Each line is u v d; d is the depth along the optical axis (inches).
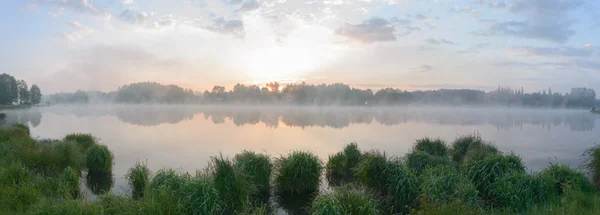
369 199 322.0
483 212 280.8
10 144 566.6
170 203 297.1
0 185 350.9
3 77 4121.6
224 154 791.7
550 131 1472.7
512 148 909.8
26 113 3122.5
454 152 620.7
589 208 285.6
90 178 531.2
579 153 821.2
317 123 1972.2
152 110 4370.1
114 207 297.9
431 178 354.0
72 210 275.0
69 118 2324.1
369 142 1033.5
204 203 308.2
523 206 329.1
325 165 602.5
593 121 2452.0
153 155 775.7
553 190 349.4
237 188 345.7
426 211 266.1
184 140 1080.2
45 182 378.0
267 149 884.6
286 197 434.0
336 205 288.0
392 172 392.2
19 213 286.8
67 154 536.4
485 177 379.2
